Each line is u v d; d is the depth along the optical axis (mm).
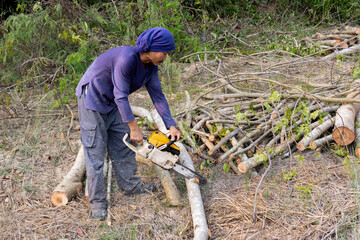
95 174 2967
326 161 3518
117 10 6375
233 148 3574
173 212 3133
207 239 2754
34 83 5680
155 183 3480
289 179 3301
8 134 4363
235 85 5387
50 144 4145
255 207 2904
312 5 9258
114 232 2895
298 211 2906
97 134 2930
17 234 2850
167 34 2625
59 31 5719
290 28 8422
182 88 5520
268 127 3740
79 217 3061
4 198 3258
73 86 5289
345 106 3740
